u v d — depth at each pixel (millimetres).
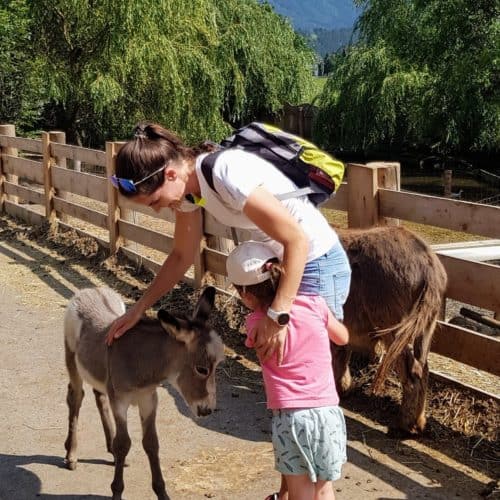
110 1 18062
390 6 22656
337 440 2824
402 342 4207
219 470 4242
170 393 5336
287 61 27203
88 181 9141
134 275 8188
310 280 3012
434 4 21031
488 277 4574
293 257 2686
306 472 2838
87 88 18547
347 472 4172
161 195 2943
